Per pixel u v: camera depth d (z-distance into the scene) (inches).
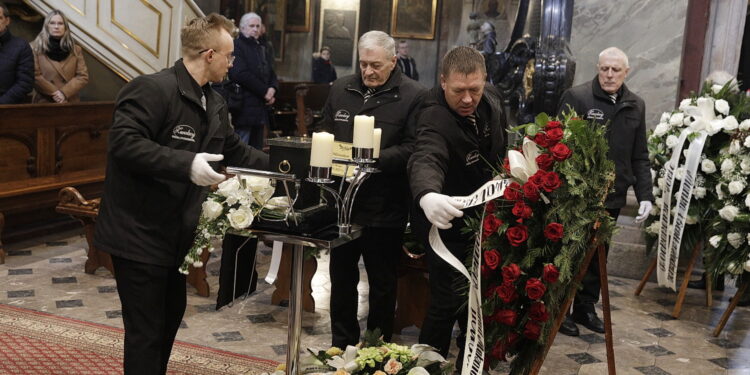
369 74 140.2
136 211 110.7
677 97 243.0
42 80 260.8
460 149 126.9
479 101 127.8
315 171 102.1
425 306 171.3
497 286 108.1
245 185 105.7
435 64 565.3
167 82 111.2
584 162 106.5
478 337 103.4
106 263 207.0
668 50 239.0
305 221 104.7
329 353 122.3
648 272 217.2
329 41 573.0
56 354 152.0
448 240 130.0
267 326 177.0
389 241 146.6
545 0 247.9
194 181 104.0
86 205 203.6
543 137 105.7
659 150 208.4
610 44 244.5
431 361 117.3
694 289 228.1
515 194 104.3
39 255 224.1
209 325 175.5
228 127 124.7
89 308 180.9
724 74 210.4
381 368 117.6
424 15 561.9
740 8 263.3
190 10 328.5
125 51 302.4
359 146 106.3
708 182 190.5
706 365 167.3
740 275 185.5
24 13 294.8
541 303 105.3
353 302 149.3
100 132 268.7
